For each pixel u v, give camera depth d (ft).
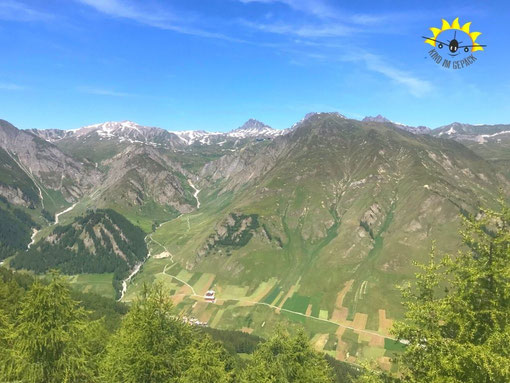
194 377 107.55
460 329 64.59
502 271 64.03
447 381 59.11
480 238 73.51
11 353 96.07
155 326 105.40
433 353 65.16
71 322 101.55
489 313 65.57
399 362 73.51
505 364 55.21
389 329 74.33
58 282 101.91
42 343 93.81
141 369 99.76
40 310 95.91
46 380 95.76
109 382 102.73
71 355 99.14
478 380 58.65
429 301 72.43
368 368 78.74
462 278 70.49
